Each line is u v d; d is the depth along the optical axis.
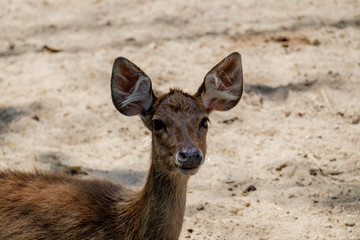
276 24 16.17
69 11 17.41
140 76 8.52
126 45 15.40
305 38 15.46
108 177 10.77
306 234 9.48
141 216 8.46
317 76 13.82
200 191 10.53
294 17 16.52
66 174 10.26
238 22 16.36
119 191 9.14
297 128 12.23
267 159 11.31
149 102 8.59
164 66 14.32
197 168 7.92
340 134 11.98
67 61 14.74
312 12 16.77
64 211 8.68
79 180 9.45
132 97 8.58
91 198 8.95
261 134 12.08
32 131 12.12
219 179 10.82
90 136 12.06
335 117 12.53
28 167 10.97
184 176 8.27
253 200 10.31
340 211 9.97
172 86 13.38
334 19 16.34
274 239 9.39
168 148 8.10
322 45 15.15
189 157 7.84
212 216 9.95
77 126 12.31
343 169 10.99
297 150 11.55
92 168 11.05
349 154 11.38
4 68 14.49
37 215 8.64
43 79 13.98
